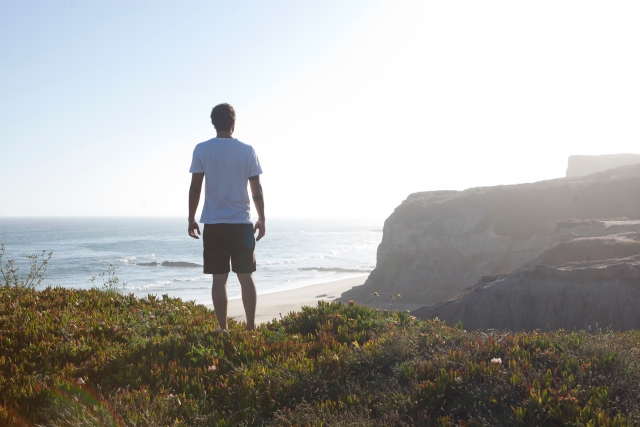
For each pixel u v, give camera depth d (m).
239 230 5.57
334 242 181.62
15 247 138.38
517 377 3.90
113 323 6.10
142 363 4.62
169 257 111.56
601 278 26.02
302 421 3.53
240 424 3.51
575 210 53.38
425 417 3.54
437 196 71.31
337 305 7.10
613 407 3.53
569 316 25.16
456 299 28.83
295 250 142.75
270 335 5.85
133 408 3.59
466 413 3.74
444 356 4.50
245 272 5.67
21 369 4.50
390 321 6.51
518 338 5.09
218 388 4.06
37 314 6.07
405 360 4.75
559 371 4.16
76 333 5.65
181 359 4.77
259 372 4.28
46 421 3.42
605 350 4.38
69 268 85.25
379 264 63.75
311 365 4.47
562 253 33.53
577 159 102.69
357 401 3.86
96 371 4.58
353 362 4.70
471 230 57.50
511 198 58.34
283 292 61.00
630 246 31.09
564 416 3.36
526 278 27.67
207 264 5.61
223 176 5.53
